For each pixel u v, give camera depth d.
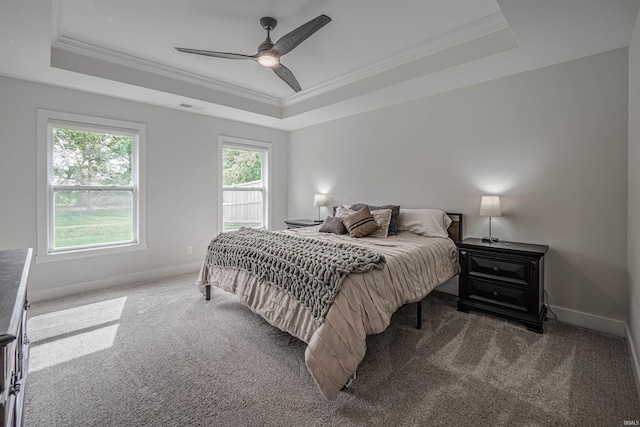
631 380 1.85
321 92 4.00
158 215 4.03
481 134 3.19
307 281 1.95
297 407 1.63
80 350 2.19
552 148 2.75
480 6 2.29
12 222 3.02
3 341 0.72
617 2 1.82
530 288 2.54
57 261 3.28
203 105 3.95
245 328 2.55
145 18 2.46
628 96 2.36
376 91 3.44
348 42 2.83
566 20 2.01
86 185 3.52
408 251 2.55
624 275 2.43
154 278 4.00
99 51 2.94
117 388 1.77
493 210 2.88
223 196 4.78
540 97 2.81
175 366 2.00
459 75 2.98
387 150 4.04
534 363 2.04
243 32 2.67
